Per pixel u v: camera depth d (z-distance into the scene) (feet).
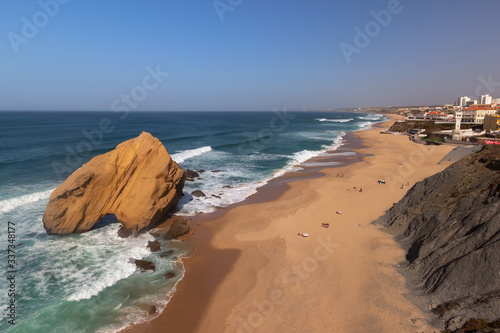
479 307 36.52
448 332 35.81
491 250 40.63
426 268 48.44
